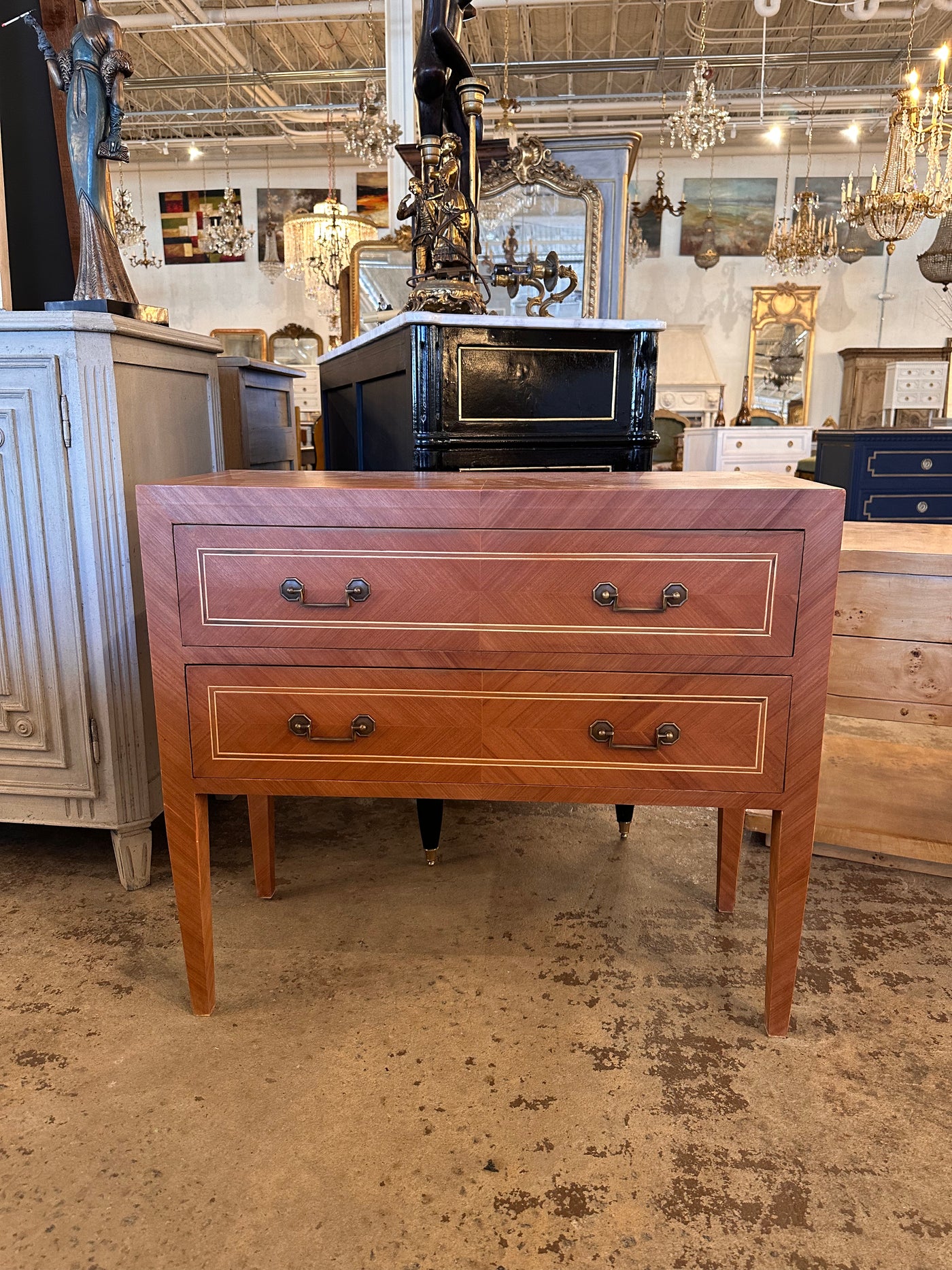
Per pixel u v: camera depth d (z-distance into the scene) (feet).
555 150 16.37
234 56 30.81
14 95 8.41
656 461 31.94
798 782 4.53
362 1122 4.17
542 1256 3.47
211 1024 4.90
